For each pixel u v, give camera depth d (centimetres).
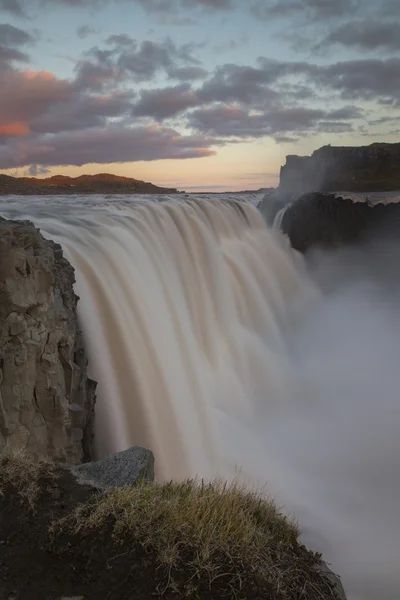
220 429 2166
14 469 735
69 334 1336
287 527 728
